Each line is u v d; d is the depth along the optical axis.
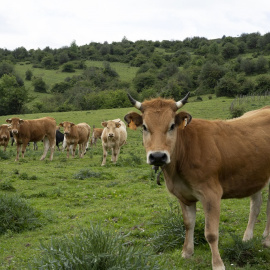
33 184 12.81
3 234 7.60
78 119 49.84
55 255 4.56
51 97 98.00
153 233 7.05
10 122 19.95
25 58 183.88
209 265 5.65
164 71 126.94
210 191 5.35
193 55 172.75
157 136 5.15
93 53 182.50
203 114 46.78
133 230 7.54
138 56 163.88
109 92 80.50
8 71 132.25
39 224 8.13
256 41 157.62
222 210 8.80
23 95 73.50
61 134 28.73
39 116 54.78
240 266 5.67
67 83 114.94
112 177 14.12
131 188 11.92
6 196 8.67
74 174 14.52
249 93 77.56
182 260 5.84
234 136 5.75
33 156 22.34
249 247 5.89
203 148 5.43
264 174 5.88
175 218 7.04
